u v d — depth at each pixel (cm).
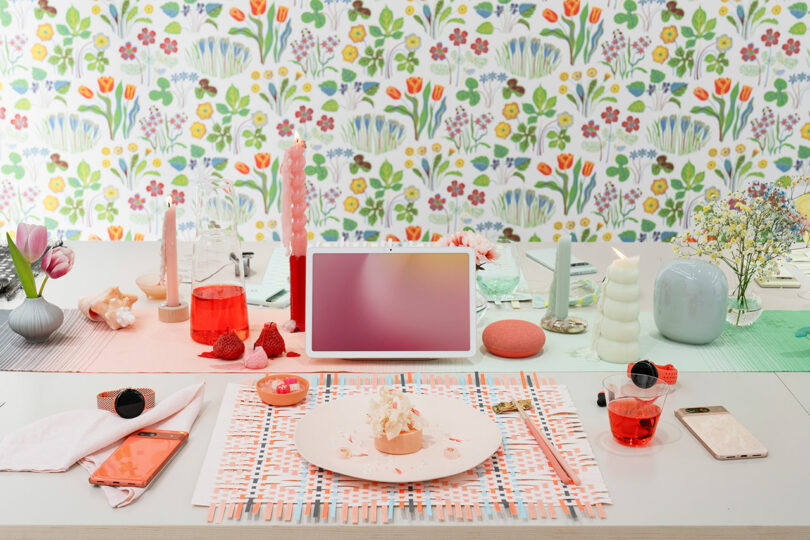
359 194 342
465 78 328
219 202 338
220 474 99
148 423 109
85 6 319
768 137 335
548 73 328
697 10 321
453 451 102
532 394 124
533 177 340
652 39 324
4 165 337
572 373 133
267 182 339
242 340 144
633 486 98
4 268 182
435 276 139
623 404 107
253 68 326
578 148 337
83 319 155
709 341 145
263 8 319
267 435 110
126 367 133
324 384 127
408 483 98
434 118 333
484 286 167
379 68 327
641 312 164
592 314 164
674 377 127
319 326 138
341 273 139
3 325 151
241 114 331
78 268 188
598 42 325
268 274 184
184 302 162
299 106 330
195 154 336
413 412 105
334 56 325
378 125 333
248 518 91
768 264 182
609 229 347
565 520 91
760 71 327
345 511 92
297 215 145
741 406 121
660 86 329
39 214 342
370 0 319
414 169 339
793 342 147
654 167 339
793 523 90
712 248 155
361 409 116
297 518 91
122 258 197
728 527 90
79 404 119
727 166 338
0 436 108
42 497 94
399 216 345
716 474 101
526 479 99
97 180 338
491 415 117
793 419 117
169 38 323
